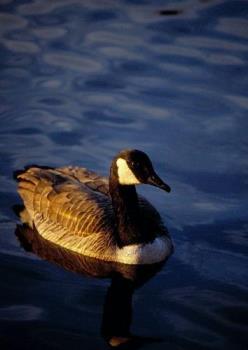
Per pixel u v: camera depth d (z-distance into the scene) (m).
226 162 15.99
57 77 19.19
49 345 11.48
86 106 18.05
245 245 13.76
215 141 16.64
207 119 17.41
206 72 19.20
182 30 21.12
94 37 20.86
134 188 13.92
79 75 19.23
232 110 17.69
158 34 20.97
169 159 16.14
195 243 13.92
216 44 20.44
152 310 12.33
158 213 14.33
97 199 14.57
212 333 11.68
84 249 14.16
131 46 20.42
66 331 11.80
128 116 17.62
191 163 16.02
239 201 14.88
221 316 12.06
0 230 14.53
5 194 15.45
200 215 14.62
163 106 17.95
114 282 13.25
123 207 13.93
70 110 17.94
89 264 13.89
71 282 13.18
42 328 11.85
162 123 17.33
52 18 21.88
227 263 13.34
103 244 14.09
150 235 13.94
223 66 19.44
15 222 14.78
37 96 18.45
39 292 12.80
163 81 18.88
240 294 12.56
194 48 20.27
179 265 13.45
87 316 12.19
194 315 12.12
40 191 14.87
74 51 20.27
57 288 12.96
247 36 20.75
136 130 17.14
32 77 19.19
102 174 15.74
